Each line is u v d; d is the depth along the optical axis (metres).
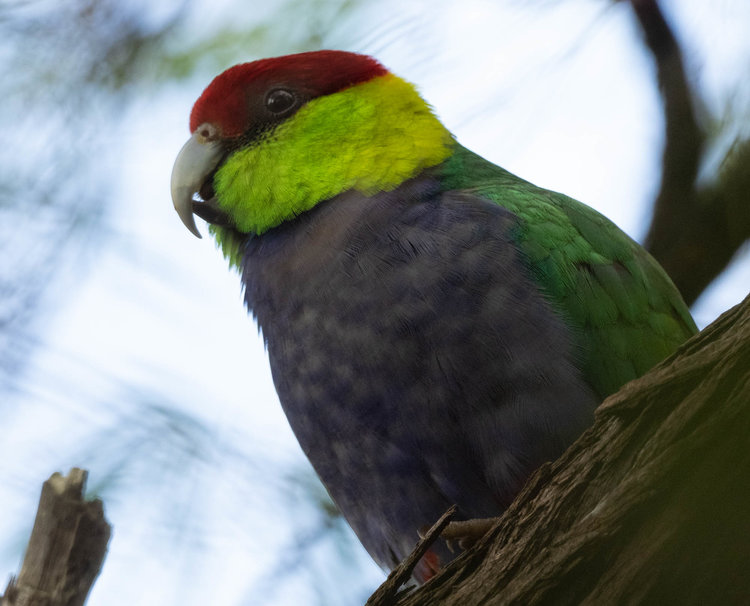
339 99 8.58
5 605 6.81
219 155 8.78
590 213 8.11
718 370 4.98
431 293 7.17
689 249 9.70
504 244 7.30
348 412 7.41
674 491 5.15
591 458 5.49
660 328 7.83
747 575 5.27
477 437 7.05
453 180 8.08
